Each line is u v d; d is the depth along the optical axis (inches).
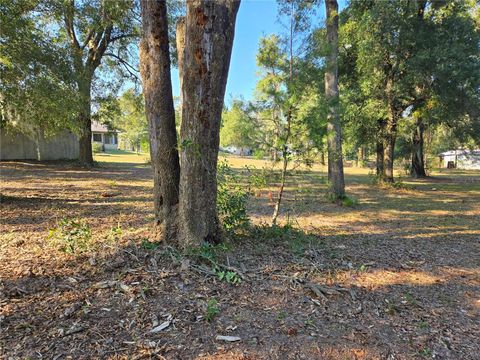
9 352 72.6
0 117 400.2
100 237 153.9
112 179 432.8
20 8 238.4
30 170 491.8
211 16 122.9
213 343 81.7
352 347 84.7
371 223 243.4
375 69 412.5
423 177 711.1
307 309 102.2
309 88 194.9
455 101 399.9
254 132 193.2
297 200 323.0
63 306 92.6
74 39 478.6
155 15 143.3
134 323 87.1
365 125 443.2
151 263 121.3
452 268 150.7
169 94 150.6
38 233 163.0
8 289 99.3
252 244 159.2
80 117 343.3
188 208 135.9
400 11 390.9
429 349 86.4
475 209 318.0
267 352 79.8
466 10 450.6
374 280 130.5
